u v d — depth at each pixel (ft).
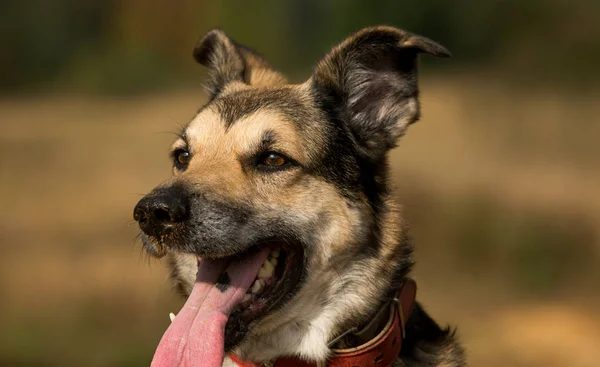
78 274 40.14
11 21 170.50
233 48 21.89
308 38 190.29
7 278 39.27
